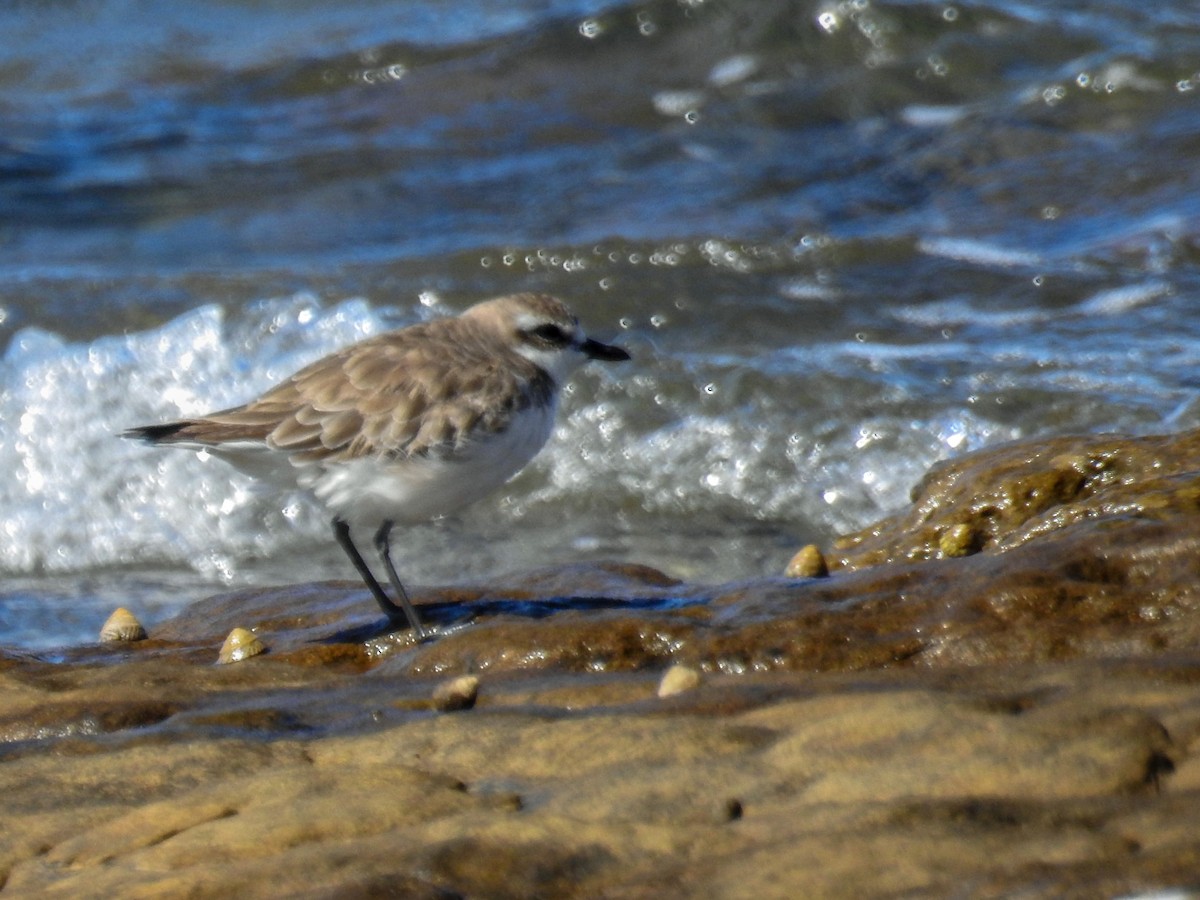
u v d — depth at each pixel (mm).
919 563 8867
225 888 5289
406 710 7594
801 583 9188
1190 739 5629
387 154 22328
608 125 22031
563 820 5594
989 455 11422
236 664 8867
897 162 19922
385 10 28281
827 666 7945
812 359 15656
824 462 14633
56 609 14320
